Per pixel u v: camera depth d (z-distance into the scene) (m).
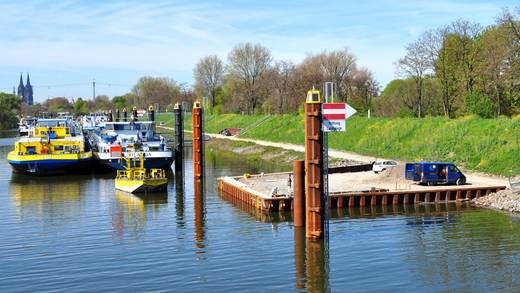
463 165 70.94
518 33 85.88
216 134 151.50
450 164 59.31
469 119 82.38
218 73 193.75
